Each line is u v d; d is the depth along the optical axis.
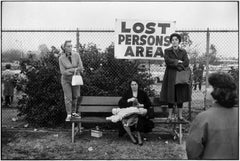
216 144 2.47
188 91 5.59
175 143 5.62
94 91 6.59
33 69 6.80
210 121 2.49
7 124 6.93
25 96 6.89
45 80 6.66
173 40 5.56
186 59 5.54
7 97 9.52
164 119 5.79
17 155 4.97
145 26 6.45
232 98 2.49
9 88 9.48
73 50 6.25
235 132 2.47
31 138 5.90
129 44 6.49
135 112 5.44
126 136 6.08
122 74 6.68
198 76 7.64
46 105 6.67
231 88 2.50
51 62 6.83
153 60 6.80
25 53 6.95
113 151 5.17
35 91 6.68
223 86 2.49
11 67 9.36
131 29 6.46
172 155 4.98
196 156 2.56
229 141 2.46
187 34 7.00
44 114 6.62
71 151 5.18
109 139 5.87
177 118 5.84
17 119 7.43
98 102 6.15
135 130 5.74
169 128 6.67
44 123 6.77
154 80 6.83
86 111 6.07
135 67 6.68
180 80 5.42
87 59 6.74
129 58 6.51
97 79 6.61
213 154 2.47
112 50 6.72
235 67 7.12
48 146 5.43
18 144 5.55
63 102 6.50
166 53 5.58
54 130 6.45
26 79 6.88
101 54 6.78
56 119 6.78
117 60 6.66
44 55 6.90
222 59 7.21
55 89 6.66
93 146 5.44
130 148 5.33
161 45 6.50
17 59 7.09
